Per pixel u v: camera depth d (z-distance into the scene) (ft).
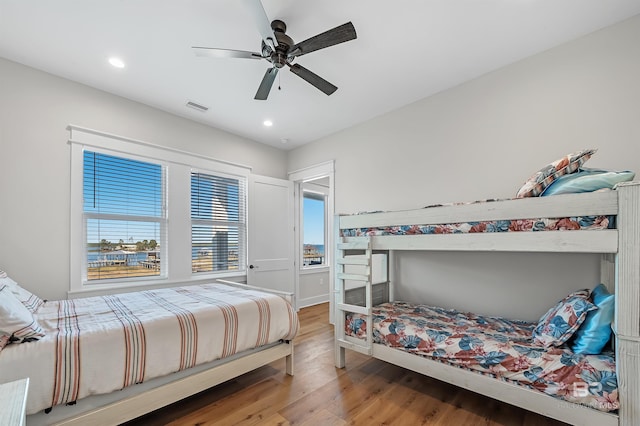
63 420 4.54
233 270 13.48
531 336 6.24
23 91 8.24
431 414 6.04
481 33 7.14
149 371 5.24
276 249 14.85
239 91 9.82
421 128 10.46
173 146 11.48
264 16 5.33
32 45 7.44
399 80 9.27
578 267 7.26
